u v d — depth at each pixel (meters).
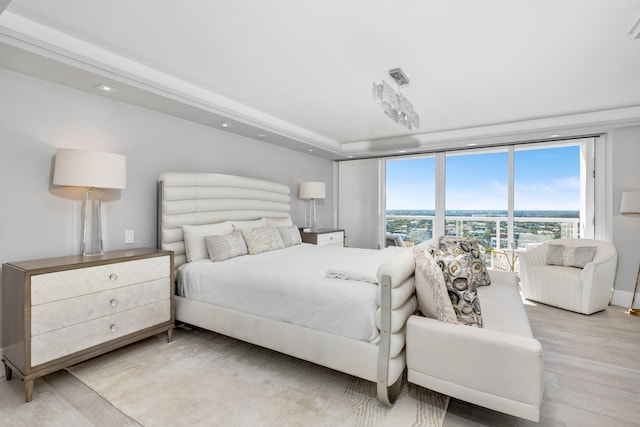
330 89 3.04
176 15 1.85
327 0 1.71
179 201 3.14
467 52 2.28
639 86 2.90
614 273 3.50
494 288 2.83
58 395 1.90
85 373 2.15
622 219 3.65
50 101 2.38
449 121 4.08
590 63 2.45
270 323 2.21
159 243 3.08
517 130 4.11
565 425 1.64
